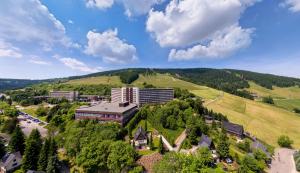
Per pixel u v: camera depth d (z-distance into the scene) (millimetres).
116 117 125062
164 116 120500
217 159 92562
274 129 166125
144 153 90000
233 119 172500
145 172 76875
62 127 129750
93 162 75500
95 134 103125
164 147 97125
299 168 104875
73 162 88875
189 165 65312
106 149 80125
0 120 158875
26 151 83562
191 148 100125
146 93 186500
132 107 148125
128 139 106188
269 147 135625
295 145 144125
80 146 89312
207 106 195375
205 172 64625
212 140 108875
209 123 143250
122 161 73938
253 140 137875
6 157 89312
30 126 160250
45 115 191750
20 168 87000
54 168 78500
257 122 174750
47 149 83438
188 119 123000
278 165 111438
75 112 135750
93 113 131000
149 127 122438
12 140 96125
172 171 64188
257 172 88938
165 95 195500
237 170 84750
